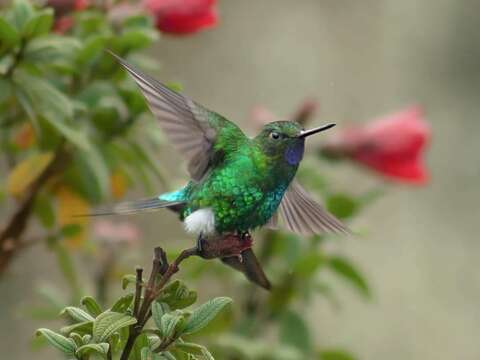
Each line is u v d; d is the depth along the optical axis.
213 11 8.64
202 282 11.41
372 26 17.52
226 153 6.37
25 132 8.41
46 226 8.45
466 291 17.00
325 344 15.86
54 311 8.87
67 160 8.19
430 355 16.34
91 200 8.16
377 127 9.86
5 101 7.82
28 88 7.42
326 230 6.39
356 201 9.30
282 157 6.36
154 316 5.23
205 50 16.50
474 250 17.27
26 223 8.31
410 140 9.77
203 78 16.41
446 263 17.16
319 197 9.40
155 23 8.55
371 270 16.72
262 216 6.37
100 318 5.09
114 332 5.04
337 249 10.38
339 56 17.27
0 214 10.46
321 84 17.00
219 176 6.30
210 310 5.27
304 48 17.05
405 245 17.11
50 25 7.41
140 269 5.16
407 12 17.73
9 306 14.06
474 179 17.69
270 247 9.38
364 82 17.27
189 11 8.57
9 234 8.29
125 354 5.14
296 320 9.32
